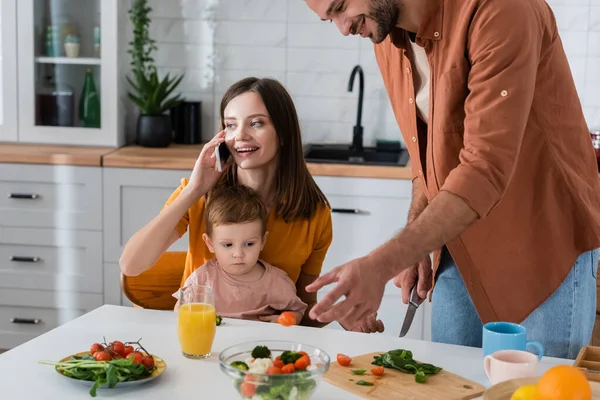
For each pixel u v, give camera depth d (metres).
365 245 3.55
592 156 1.92
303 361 1.40
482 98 1.63
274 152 2.22
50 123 3.93
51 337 1.77
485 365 1.54
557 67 1.83
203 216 2.25
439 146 1.84
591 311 1.96
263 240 2.20
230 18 4.07
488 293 1.89
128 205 3.64
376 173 3.48
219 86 4.12
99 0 3.82
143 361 1.55
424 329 3.58
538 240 1.86
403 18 1.82
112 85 3.85
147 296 2.21
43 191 3.67
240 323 1.91
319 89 4.08
